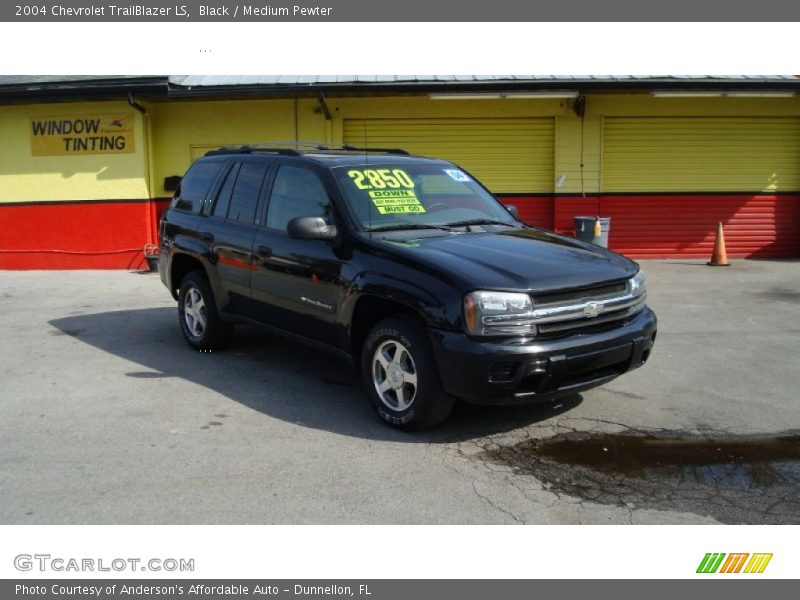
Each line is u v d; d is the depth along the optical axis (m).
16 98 12.91
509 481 4.50
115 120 13.55
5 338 8.17
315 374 6.70
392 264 5.17
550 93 12.81
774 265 13.42
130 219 13.72
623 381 6.47
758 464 4.75
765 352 7.38
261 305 6.41
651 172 14.13
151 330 8.55
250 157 6.90
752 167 14.23
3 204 13.90
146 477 4.52
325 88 12.63
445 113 13.84
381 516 4.08
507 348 4.66
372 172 6.09
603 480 4.53
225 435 5.20
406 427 5.20
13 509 4.12
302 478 4.52
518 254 5.24
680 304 9.77
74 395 6.09
